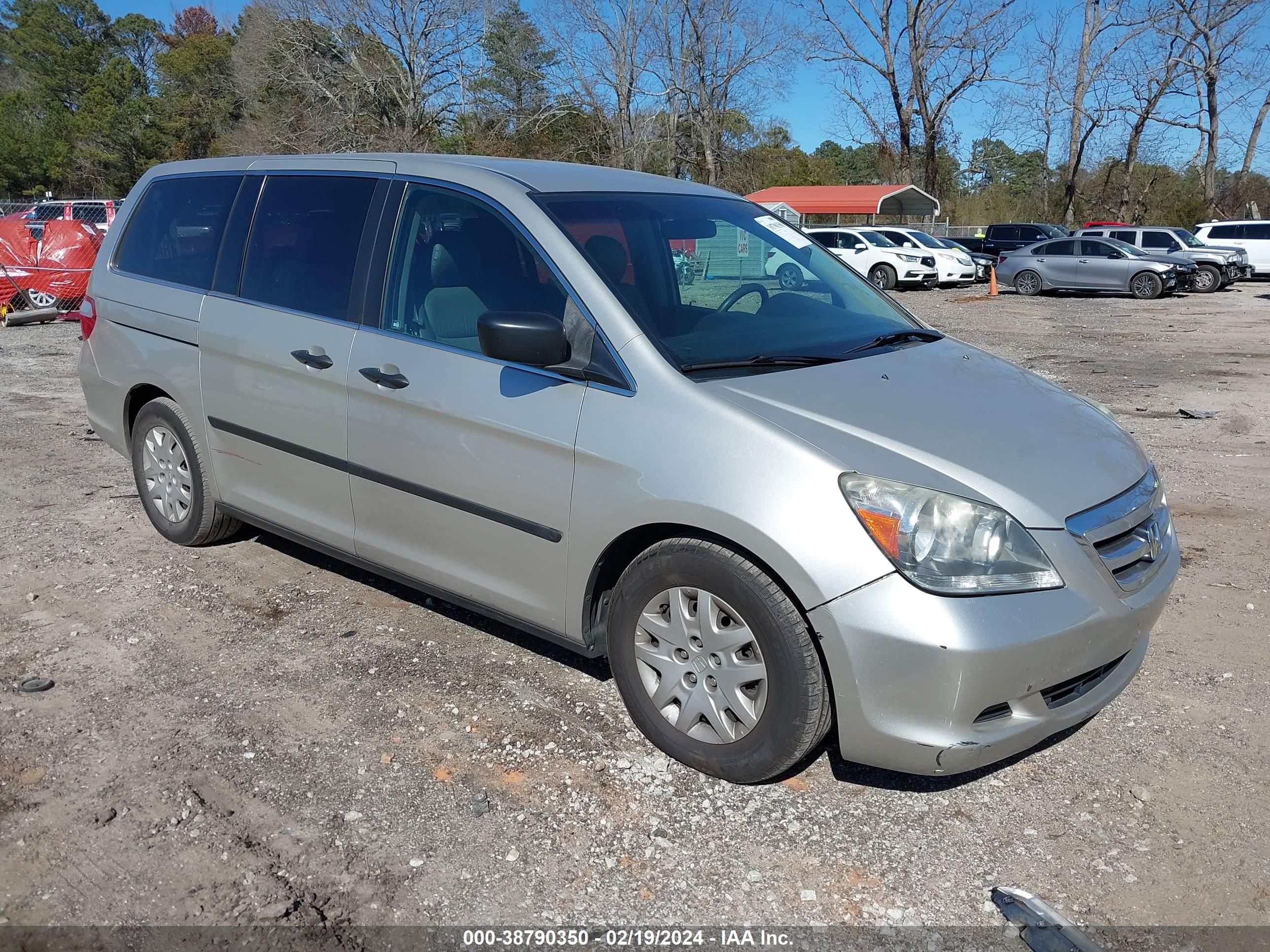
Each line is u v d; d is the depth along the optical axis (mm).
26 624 4137
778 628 2822
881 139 46094
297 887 2641
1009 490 2781
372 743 3301
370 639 4047
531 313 3141
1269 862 2785
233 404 4320
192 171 4773
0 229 14109
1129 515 2992
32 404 8453
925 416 3062
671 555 3031
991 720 2768
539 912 2578
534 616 3441
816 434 2857
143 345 4742
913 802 3045
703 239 3789
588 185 3777
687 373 3082
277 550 5004
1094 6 44812
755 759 2967
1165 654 4000
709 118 45375
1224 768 3227
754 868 2752
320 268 4008
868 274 26672
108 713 3459
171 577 4645
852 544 2691
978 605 2652
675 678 3129
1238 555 5066
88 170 64312
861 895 2658
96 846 2777
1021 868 2766
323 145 40938
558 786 3086
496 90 43438
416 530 3723
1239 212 44375
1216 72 43031
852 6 43156
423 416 3551
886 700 2699
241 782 3076
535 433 3234
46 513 5535
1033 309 20188
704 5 42469
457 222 3641
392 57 40750
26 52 75062
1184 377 10836
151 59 79562
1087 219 55406
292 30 40625
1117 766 3242
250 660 3859
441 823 2906
